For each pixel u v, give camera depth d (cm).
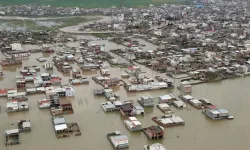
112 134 12431
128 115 14188
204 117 14375
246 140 12300
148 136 12462
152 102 15488
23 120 13575
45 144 11800
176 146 11750
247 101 16200
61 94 16450
